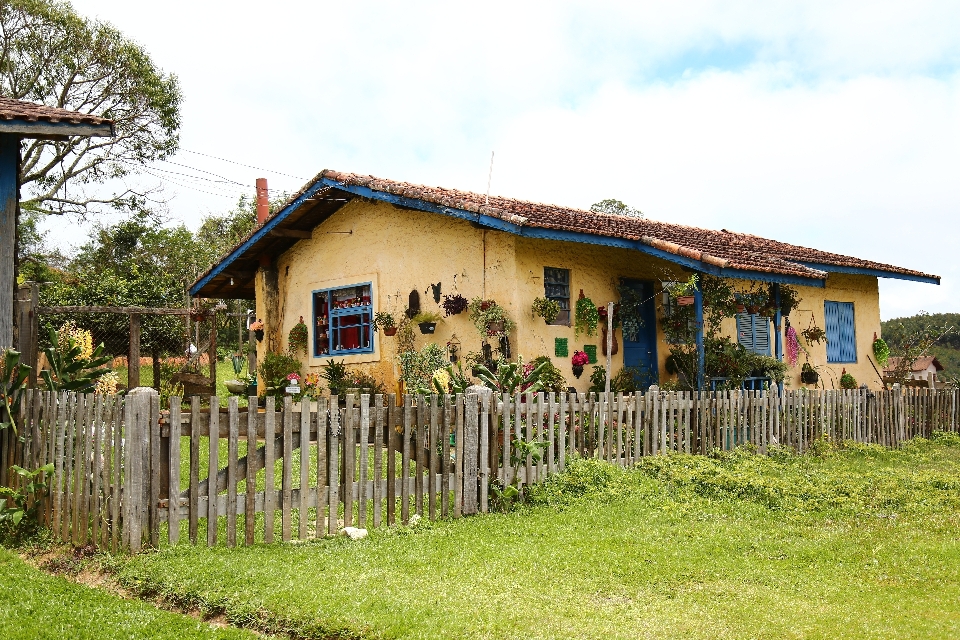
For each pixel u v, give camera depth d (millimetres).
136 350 13328
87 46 25359
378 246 13672
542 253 12164
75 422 6645
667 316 14219
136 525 6000
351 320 14219
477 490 7664
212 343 15156
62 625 4719
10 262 8445
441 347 12539
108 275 23953
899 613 4812
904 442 13422
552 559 5918
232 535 6266
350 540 6551
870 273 17781
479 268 12125
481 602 4941
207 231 35688
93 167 27453
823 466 10547
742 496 8156
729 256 13086
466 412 7613
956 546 6391
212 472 6238
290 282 15352
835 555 6137
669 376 14234
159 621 4773
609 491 7984
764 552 6211
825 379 17594
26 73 25172
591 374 12766
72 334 12453
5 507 7148
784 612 4812
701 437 10273
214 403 6270
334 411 6723
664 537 6625
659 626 4551
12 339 8406
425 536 6688
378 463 6969
